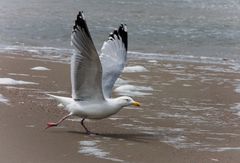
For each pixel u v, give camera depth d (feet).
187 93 52.37
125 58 38.37
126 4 115.55
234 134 39.19
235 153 34.47
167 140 36.81
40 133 36.27
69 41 81.87
